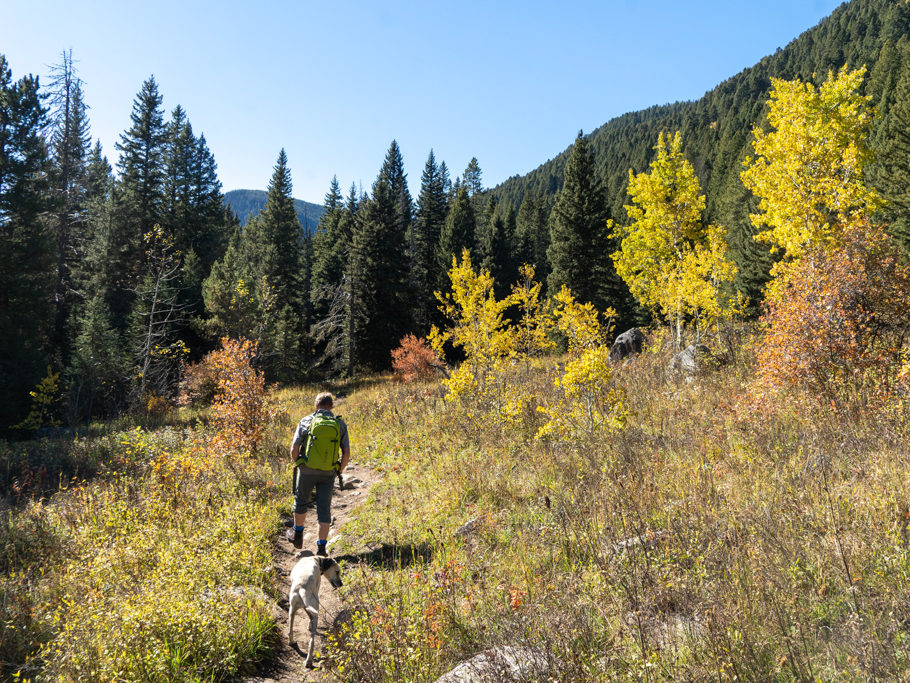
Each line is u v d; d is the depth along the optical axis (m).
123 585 4.27
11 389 20.78
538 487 6.12
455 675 2.92
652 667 2.73
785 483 4.85
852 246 8.05
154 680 3.20
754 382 8.20
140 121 40.25
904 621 2.76
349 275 34.06
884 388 6.48
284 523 6.63
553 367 14.73
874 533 3.60
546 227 67.56
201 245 43.25
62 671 3.19
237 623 3.85
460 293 11.73
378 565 5.01
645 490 5.07
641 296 19.94
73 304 30.44
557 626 3.18
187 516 6.05
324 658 3.63
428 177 56.09
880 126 35.97
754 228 39.16
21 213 23.14
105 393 23.09
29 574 4.73
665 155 18.97
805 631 2.83
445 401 12.48
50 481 9.21
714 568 3.52
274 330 30.27
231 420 10.01
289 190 46.50
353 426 12.86
